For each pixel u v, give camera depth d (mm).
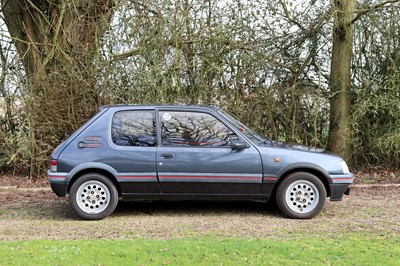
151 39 9719
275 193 6379
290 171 6332
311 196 6312
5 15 10750
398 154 10742
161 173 6215
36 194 8461
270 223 6066
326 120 10828
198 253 4520
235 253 4531
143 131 6363
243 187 6250
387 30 10117
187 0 9898
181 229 5738
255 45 10375
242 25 10141
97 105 9875
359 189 8945
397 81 10016
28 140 9805
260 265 4191
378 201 7699
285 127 10656
